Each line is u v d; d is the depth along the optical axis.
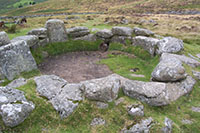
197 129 6.41
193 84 8.63
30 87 7.41
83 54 14.95
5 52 9.52
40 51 13.75
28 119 5.87
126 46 15.05
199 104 7.68
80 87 7.20
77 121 6.20
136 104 6.71
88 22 28.08
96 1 88.56
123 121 6.25
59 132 5.82
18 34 16.27
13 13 89.19
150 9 53.34
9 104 5.62
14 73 9.71
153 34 15.15
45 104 6.48
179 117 6.85
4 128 5.45
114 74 10.74
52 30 15.08
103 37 16.39
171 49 11.71
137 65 12.29
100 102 6.77
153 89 7.12
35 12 79.25
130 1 78.50
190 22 27.50
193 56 11.95
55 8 84.56
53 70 11.60
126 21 28.55
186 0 54.72
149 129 5.98
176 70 8.23
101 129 5.99
